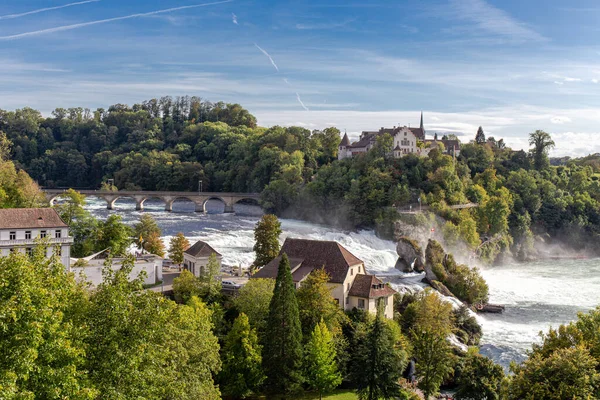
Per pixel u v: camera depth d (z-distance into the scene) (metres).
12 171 151.75
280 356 69.75
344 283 87.81
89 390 35.19
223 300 87.44
